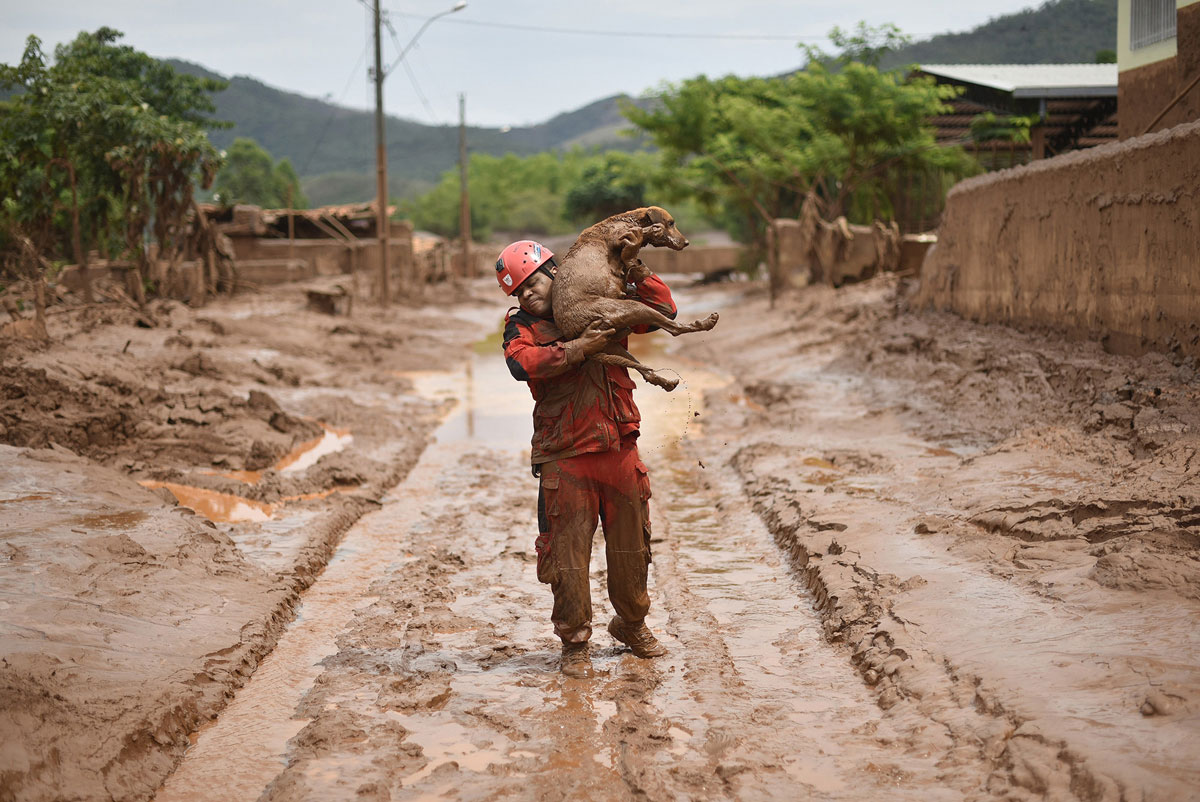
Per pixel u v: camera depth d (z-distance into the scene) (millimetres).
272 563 6871
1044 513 6316
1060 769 3504
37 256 22047
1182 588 4871
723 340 22078
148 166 23828
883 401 12359
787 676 4980
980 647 4688
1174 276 9148
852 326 18422
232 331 18797
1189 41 12320
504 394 16094
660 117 40312
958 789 3605
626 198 83188
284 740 4438
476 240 113750
